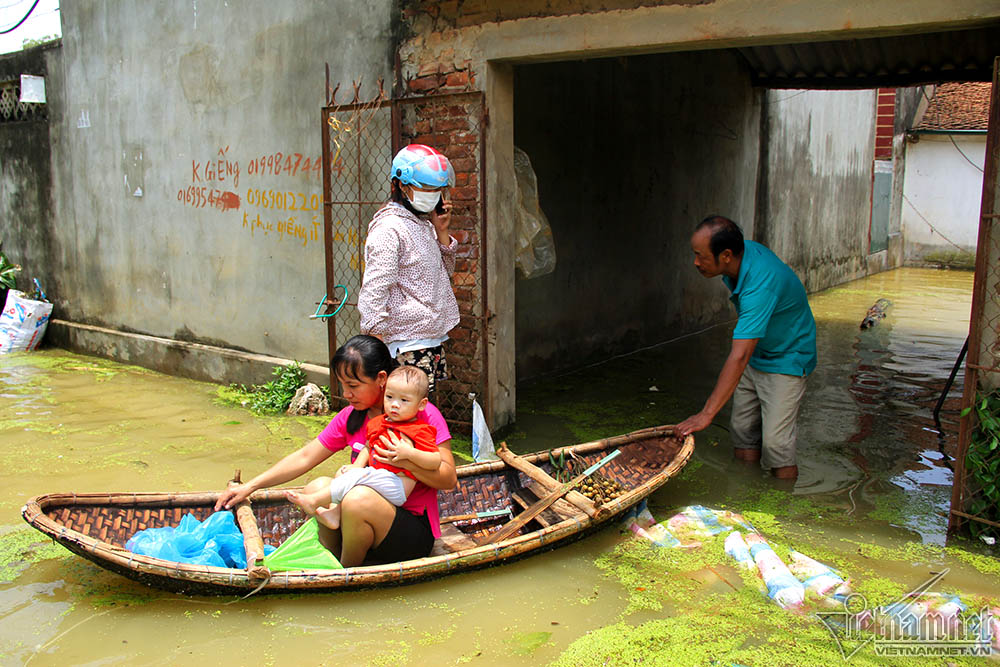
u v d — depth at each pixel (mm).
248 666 3020
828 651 3166
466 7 5367
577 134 7758
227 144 7000
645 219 9109
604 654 3119
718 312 11320
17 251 9469
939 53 8734
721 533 4172
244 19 6637
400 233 4473
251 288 7078
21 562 3785
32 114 8867
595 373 8047
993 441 3994
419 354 4617
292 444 5656
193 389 7250
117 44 7699
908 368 8109
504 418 5914
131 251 8109
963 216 18219
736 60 10594
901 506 4617
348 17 6004
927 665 3086
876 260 17359
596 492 4191
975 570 3838
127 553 3268
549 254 6352
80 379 7621
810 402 6844
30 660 3023
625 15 4746
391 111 5738
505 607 3443
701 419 4855
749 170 11391
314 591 3439
